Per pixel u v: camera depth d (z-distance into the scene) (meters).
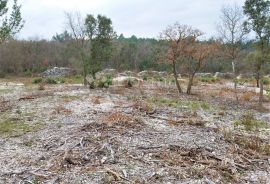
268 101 21.53
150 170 8.05
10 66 47.31
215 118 14.59
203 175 7.87
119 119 12.12
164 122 12.72
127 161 8.56
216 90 27.14
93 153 8.98
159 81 33.41
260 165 8.84
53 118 13.27
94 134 10.46
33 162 8.57
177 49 23.75
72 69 41.19
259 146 10.21
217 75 43.28
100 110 14.88
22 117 13.61
